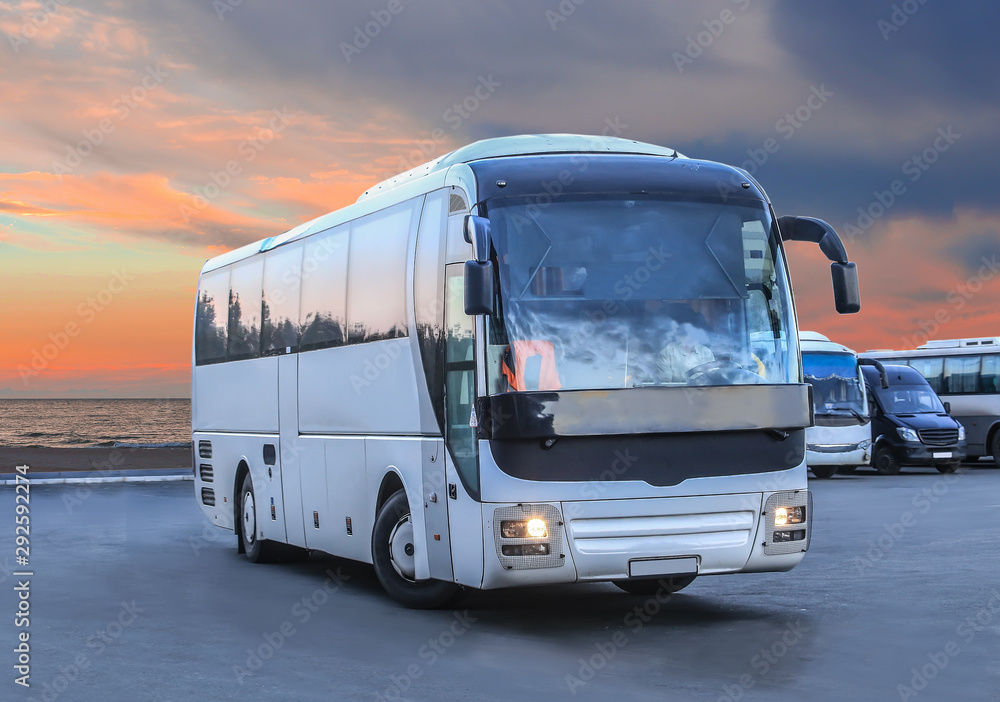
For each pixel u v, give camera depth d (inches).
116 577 558.6
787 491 406.0
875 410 1437.0
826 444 1322.6
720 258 413.7
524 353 390.9
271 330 605.9
